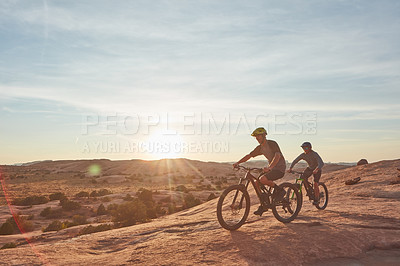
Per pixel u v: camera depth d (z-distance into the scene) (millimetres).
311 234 5227
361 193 12102
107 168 155000
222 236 5277
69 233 23062
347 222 6230
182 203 47781
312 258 4508
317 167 7953
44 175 125438
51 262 4504
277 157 5832
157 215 37000
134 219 29406
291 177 23484
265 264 4258
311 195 8258
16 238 23172
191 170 138750
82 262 4539
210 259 4398
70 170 160750
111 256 4918
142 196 51062
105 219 35625
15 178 112312
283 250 4629
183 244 5039
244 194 5910
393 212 7297
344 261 4473
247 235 5242
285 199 6234
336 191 14258
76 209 43031
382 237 5156
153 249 4965
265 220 6777
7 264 4301
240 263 4250
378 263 4414
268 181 5938
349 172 20469
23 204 49031
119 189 77000
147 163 158250
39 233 27344
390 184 14242
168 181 102500
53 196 54281
